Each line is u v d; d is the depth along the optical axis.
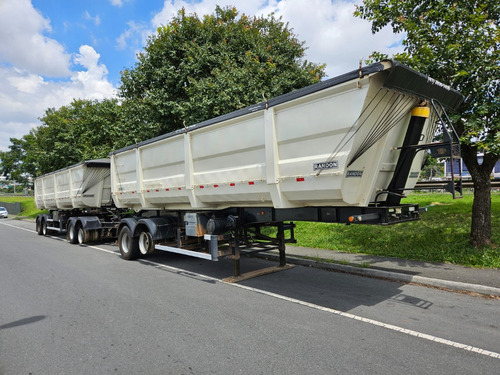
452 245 7.56
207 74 13.17
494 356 3.47
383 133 4.63
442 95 5.02
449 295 5.47
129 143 14.35
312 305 5.18
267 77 12.80
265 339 3.99
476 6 6.80
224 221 6.78
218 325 4.45
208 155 6.61
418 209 5.46
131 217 9.71
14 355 3.72
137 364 3.46
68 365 3.48
